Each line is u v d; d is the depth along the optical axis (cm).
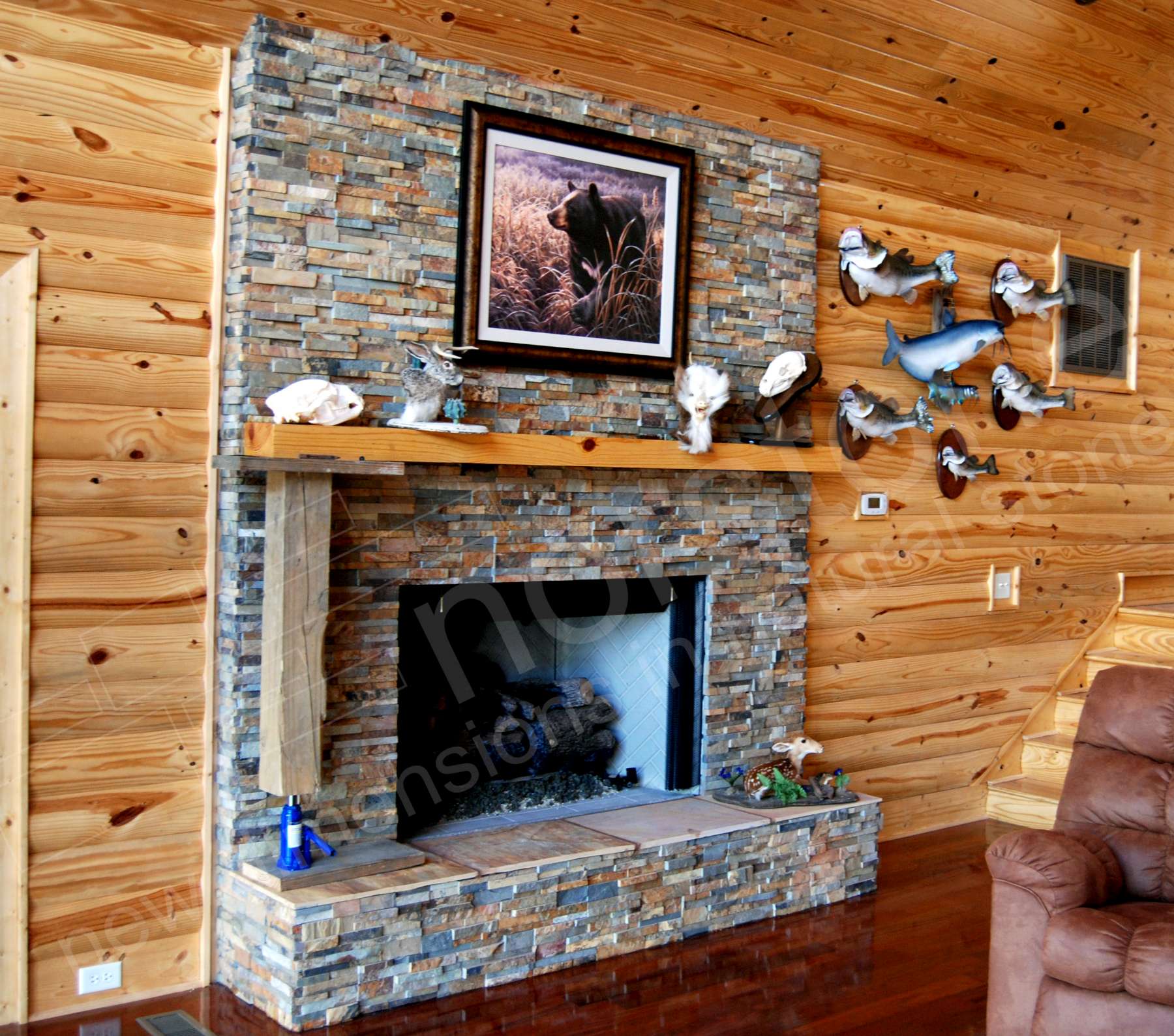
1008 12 457
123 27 284
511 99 334
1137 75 517
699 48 383
